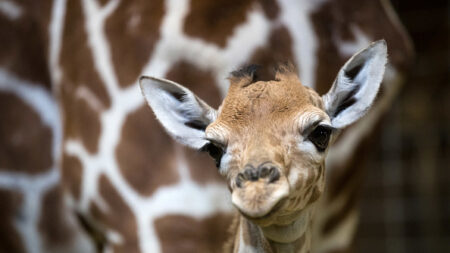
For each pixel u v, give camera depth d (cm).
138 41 634
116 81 635
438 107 1223
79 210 643
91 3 646
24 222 662
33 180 660
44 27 656
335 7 641
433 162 1236
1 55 659
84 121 638
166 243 628
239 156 588
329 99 604
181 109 607
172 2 635
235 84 600
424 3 1070
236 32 630
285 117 590
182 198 627
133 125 632
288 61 605
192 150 627
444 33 1102
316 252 650
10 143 659
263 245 603
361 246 1271
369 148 651
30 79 660
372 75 602
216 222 628
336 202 647
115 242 635
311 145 590
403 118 1237
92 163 636
